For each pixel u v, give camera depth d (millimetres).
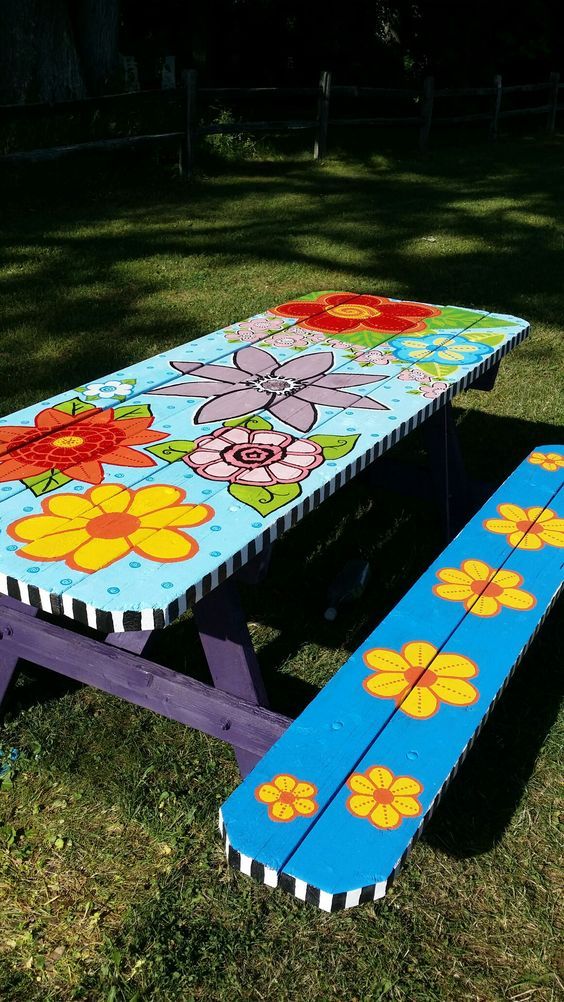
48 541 1912
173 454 2320
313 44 15758
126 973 1988
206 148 11266
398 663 2113
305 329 3424
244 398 2699
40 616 3162
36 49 9883
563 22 16906
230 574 1889
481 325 3512
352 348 3193
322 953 2037
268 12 14961
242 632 2229
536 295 6355
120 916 2117
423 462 4273
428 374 2924
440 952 2045
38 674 2883
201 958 2025
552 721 2713
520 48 16719
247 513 2031
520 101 17953
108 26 10766
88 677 2414
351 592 3242
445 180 10961
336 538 3709
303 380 2863
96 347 5230
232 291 6301
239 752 2316
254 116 14375
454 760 1812
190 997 1948
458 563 2572
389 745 1845
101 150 8875
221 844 2289
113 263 6926
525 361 5297
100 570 1815
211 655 2275
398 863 1556
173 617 1736
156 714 2719
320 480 2180
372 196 9789
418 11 15938
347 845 1580
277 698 2797
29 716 2703
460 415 4684
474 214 8961
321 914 2123
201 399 2695
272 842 1578
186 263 6980
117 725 2678
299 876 1512
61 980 1976
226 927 2090
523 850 2287
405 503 3977
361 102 16375
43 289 6297
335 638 3098
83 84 10539
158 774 2504
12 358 5078
